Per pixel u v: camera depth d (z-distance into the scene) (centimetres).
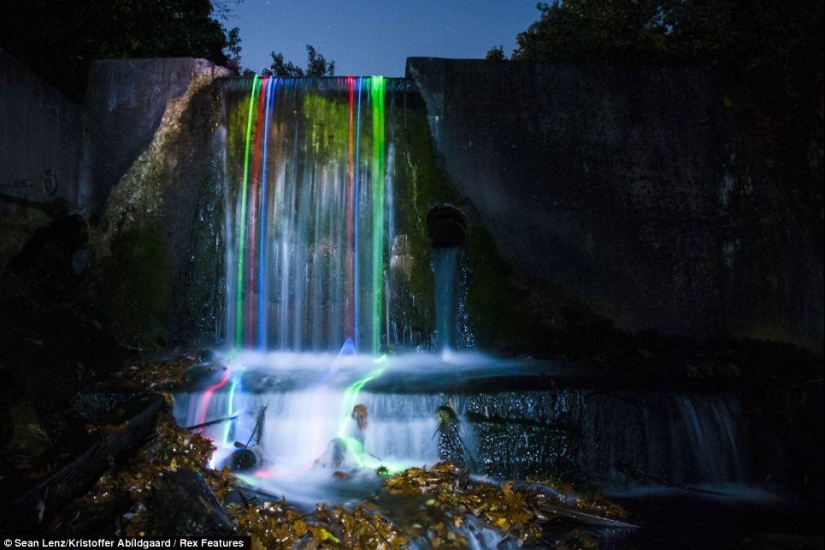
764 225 856
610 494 639
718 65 988
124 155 975
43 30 1063
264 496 564
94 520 475
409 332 928
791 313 819
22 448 527
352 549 483
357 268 945
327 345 938
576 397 666
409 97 968
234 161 970
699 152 958
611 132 962
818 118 869
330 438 663
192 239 954
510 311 915
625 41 1031
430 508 538
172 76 990
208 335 941
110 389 672
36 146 833
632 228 938
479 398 660
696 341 918
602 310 920
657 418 664
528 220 941
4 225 784
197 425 651
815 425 671
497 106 965
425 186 947
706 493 644
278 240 953
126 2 1112
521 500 575
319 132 966
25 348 627
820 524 568
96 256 942
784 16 922
